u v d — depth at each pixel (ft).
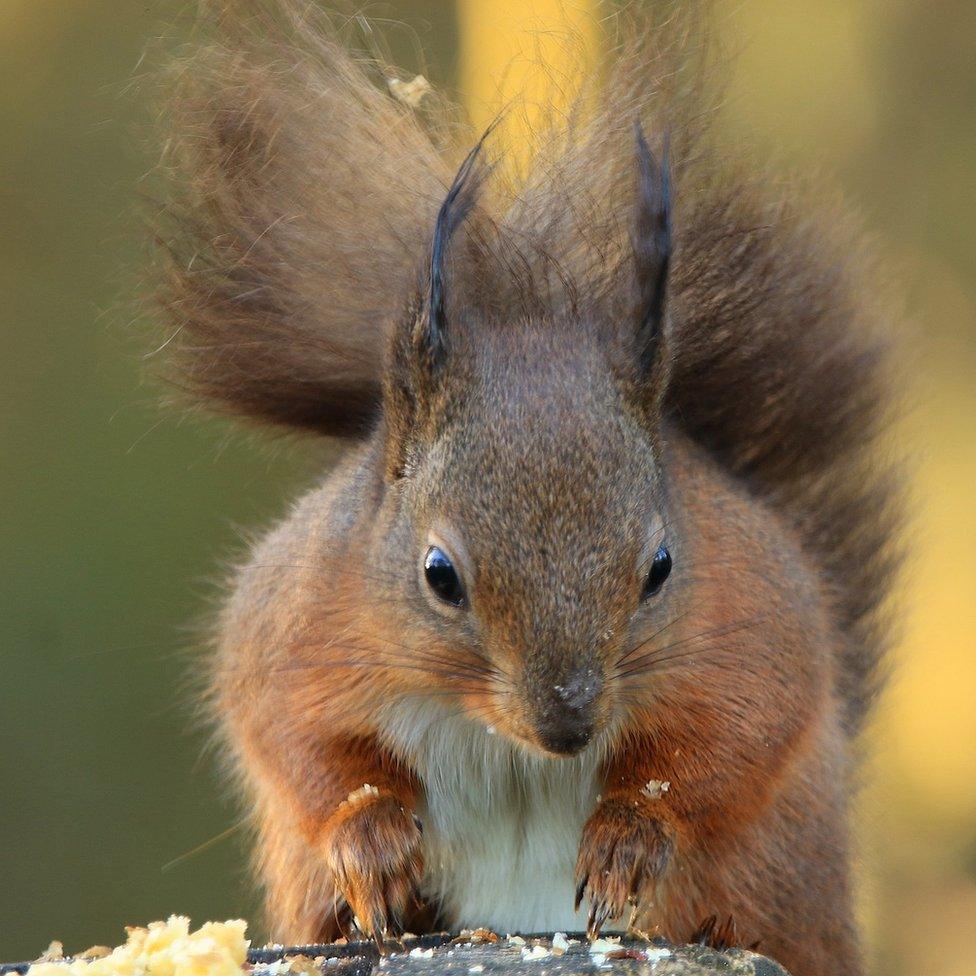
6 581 10.87
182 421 9.84
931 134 11.22
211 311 9.77
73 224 11.32
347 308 9.73
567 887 9.72
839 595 9.88
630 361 9.62
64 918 10.44
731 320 9.81
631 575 9.58
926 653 11.06
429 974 9.53
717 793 9.66
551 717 9.56
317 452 9.86
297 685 9.68
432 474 9.61
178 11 9.82
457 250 9.66
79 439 11.21
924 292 11.18
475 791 9.70
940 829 11.09
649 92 9.74
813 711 9.70
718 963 9.53
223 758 9.83
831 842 9.75
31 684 10.77
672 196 9.70
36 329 11.47
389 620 9.63
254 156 9.75
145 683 10.85
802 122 11.02
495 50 10.21
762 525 9.73
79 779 10.65
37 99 11.31
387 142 9.73
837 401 9.87
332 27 9.76
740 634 9.66
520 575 9.57
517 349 9.62
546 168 9.71
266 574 9.73
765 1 11.14
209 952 9.53
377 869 9.64
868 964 9.86
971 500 10.98
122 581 11.01
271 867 9.78
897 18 11.22
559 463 9.57
